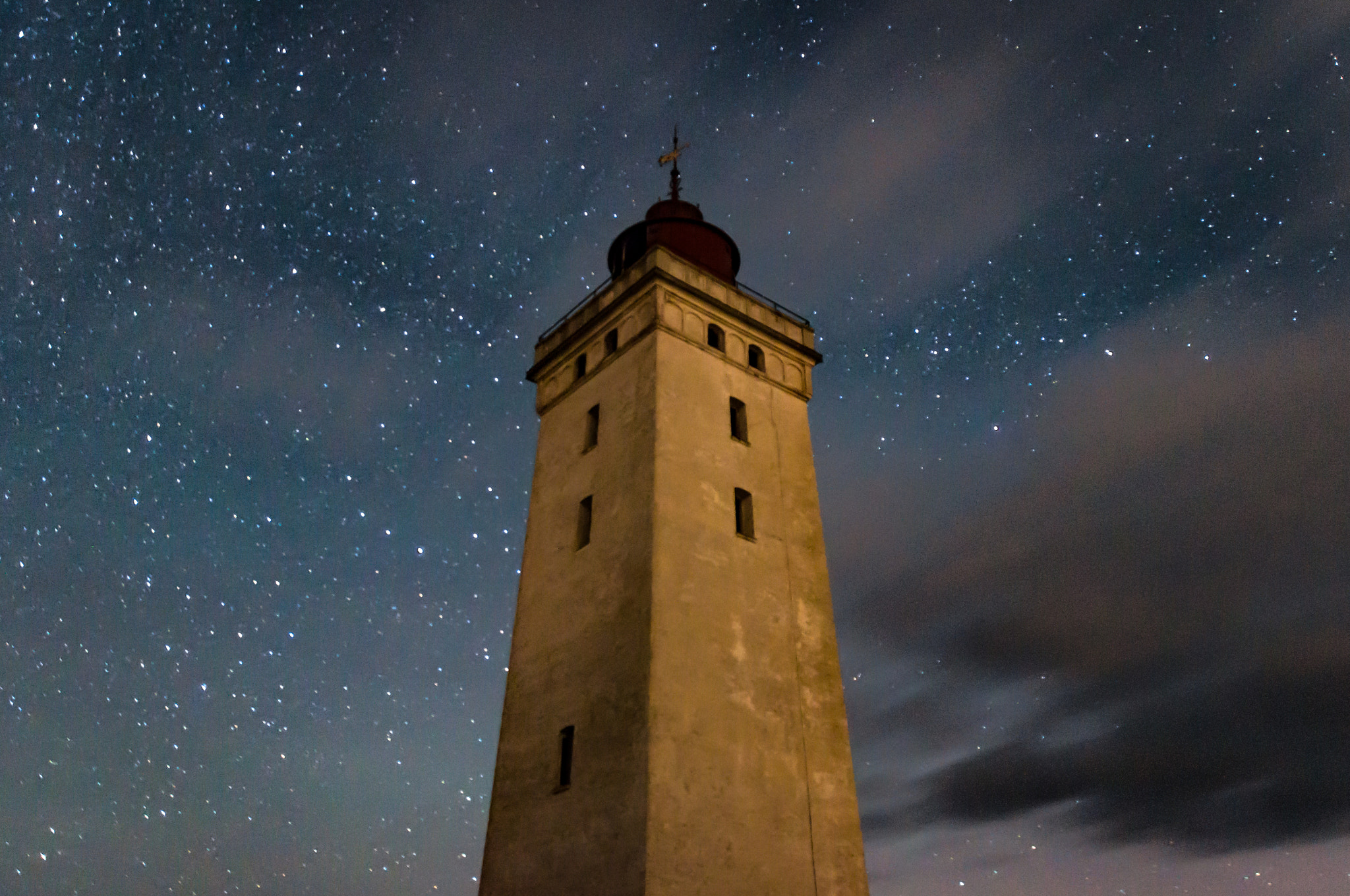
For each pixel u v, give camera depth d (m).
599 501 21.95
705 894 16.45
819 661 21.28
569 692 19.77
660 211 29.41
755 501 22.38
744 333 25.34
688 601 19.25
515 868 18.89
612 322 25.06
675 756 17.27
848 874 19.00
